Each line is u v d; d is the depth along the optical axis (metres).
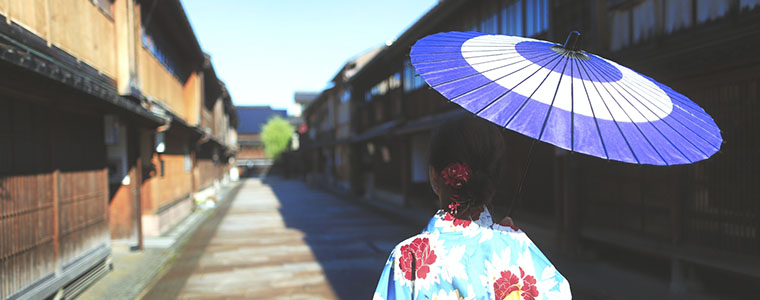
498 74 0.97
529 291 0.89
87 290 5.34
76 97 4.52
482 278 0.88
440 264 0.88
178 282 5.83
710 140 1.02
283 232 10.09
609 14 5.73
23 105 3.95
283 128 49.62
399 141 14.42
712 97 4.30
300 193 22.83
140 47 7.21
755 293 4.12
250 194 22.31
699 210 4.49
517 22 7.68
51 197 4.44
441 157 0.98
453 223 0.93
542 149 7.05
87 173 5.44
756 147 3.90
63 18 4.63
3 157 3.62
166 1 8.24
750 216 3.96
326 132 29.44
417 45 1.20
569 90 0.94
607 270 5.47
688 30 4.59
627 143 0.87
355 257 7.38
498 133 1.00
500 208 7.97
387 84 15.07
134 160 7.89
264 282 5.83
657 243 4.87
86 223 5.37
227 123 31.30
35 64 3.19
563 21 6.37
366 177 20.08
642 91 1.07
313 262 7.01
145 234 9.21
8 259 3.62
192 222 11.68
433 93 10.71
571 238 6.09
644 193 5.12
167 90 10.31
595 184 5.91
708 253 4.31
